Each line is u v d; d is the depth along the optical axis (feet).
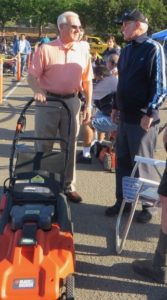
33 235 11.71
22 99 45.91
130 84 15.75
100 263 14.38
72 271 11.43
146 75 15.48
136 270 13.89
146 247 15.43
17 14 168.55
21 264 11.03
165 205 12.48
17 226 12.20
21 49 71.46
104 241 15.78
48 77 17.35
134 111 16.02
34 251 11.30
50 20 161.89
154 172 16.60
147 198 13.98
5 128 31.86
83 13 141.18
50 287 10.52
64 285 11.54
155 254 13.37
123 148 16.92
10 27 188.44
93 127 24.07
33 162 14.60
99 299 12.54
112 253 15.01
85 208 18.45
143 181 14.07
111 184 21.27
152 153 16.57
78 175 22.40
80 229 16.61
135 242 15.76
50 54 17.04
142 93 15.69
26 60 73.31
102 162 23.57
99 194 20.01
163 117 38.50
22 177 13.94
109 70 23.38
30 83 16.99
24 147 18.47
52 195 13.65
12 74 69.31
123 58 16.24
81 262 14.39
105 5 134.92
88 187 20.83
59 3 156.35
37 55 17.07
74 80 17.37
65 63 17.17
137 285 13.25
